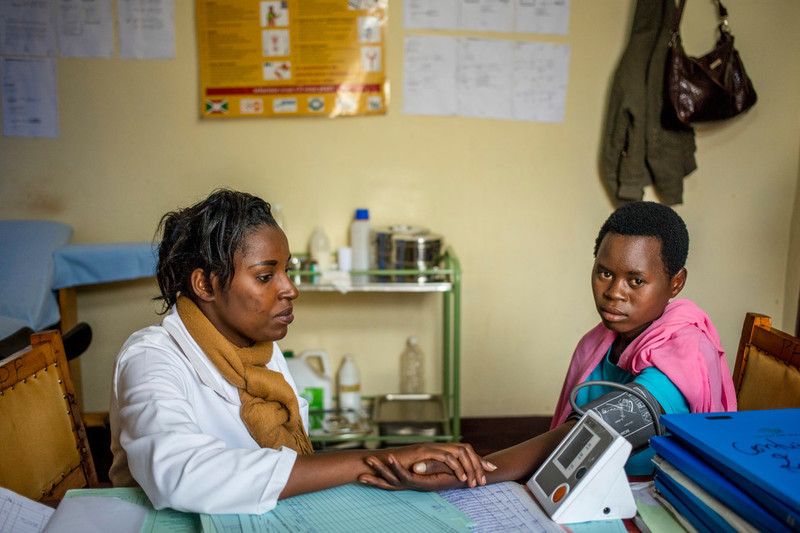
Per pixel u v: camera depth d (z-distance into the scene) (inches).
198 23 98.7
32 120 100.5
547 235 107.2
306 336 108.1
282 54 100.0
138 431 32.4
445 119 103.3
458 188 105.3
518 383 111.0
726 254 108.0
